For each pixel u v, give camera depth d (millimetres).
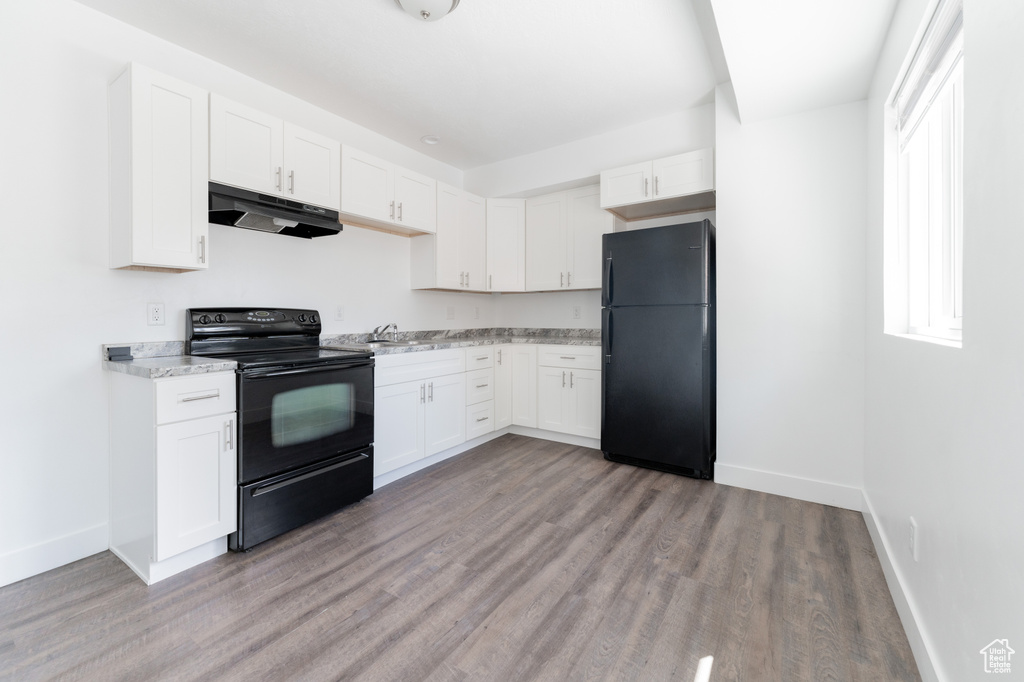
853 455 2457
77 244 1933
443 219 3541
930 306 1762
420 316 3760
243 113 2221
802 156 2547
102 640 1430
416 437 2980
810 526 2223
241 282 2557
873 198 2207
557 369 3680
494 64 2490
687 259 2869
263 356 2289
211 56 2373
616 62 2490
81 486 1952
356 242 3223
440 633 1475
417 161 3766
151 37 2176
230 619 1537
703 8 2049
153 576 1748
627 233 3064
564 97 2875
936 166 1739
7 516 1769
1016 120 820
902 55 1641
